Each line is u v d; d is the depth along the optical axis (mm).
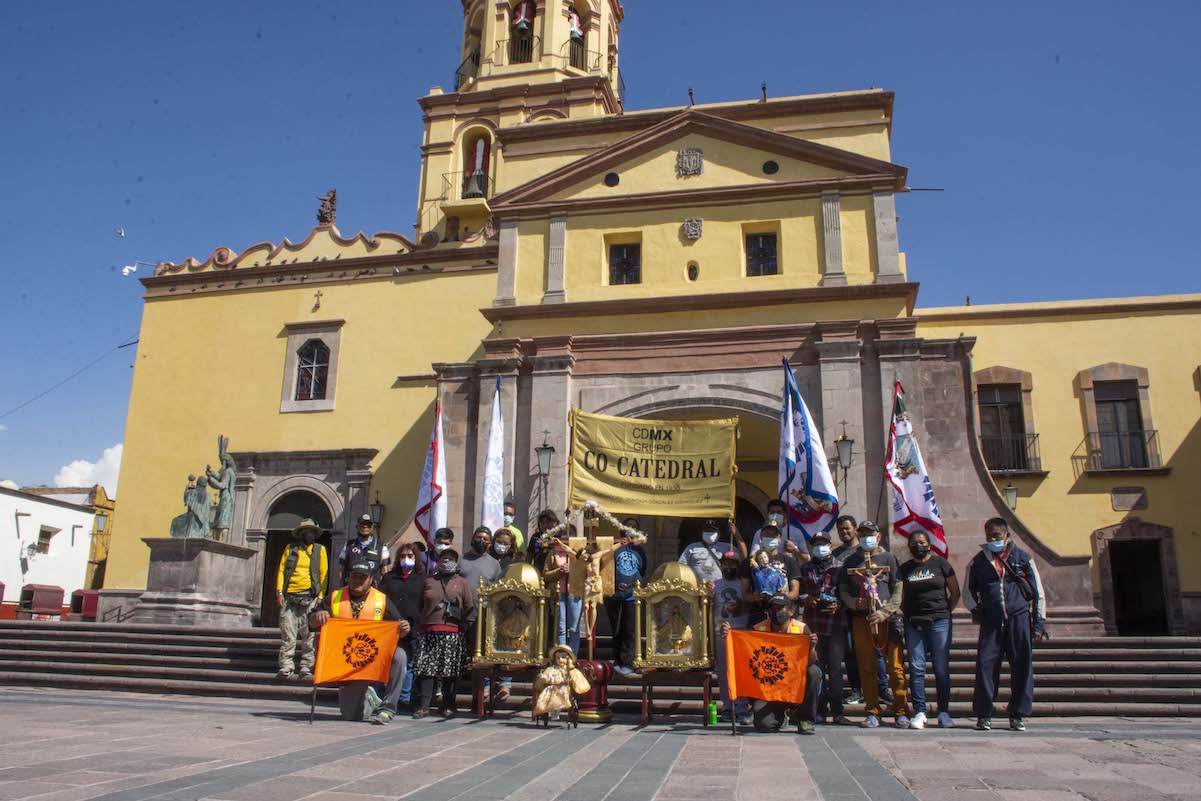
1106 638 12664
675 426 15008
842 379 16453
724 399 17078
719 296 17703
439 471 16969
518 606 9914
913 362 16234
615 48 35250
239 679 12750
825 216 18047
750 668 8570
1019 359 21562
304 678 12336
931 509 14586
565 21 32719
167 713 9648
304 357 24188
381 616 9641
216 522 20547
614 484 14898
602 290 18578
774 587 9945
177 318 25219
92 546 40094
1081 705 10562
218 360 24562
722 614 9898
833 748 7469
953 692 10938
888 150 19297
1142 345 21203
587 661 9844
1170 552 19984
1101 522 20391
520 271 19125
